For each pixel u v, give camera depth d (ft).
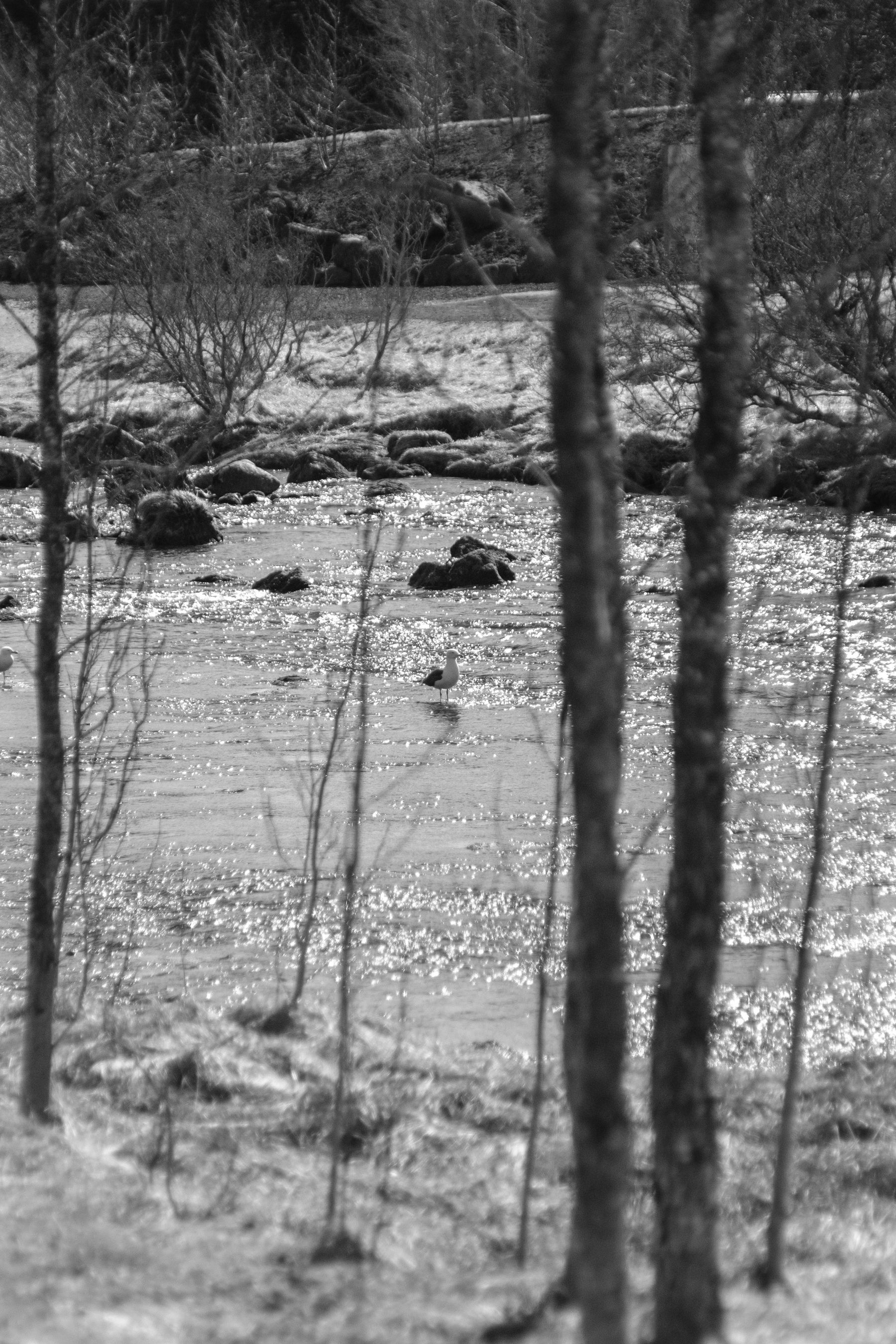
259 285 248.52
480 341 299.79
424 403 285.84
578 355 20.61
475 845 80.18
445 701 116.88
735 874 75.46
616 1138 20.85
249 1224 34.40
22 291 318.04
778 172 117.91
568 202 20.77
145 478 65.00
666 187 36.68
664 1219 25.88
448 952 65.00
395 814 86.07
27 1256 29.09
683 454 172.45
